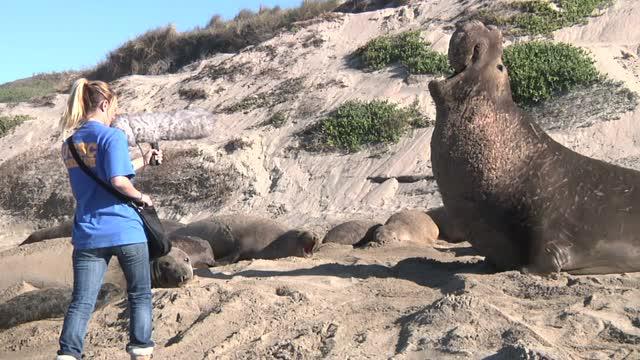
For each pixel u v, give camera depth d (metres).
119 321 6.99
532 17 24.12
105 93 5.23
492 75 7.20
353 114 21.58
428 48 23.86
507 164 7.09
